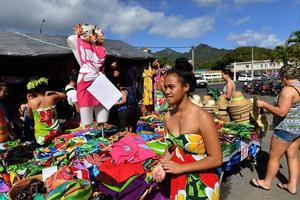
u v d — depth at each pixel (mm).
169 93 2232
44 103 4789
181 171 2207
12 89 8836
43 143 4828
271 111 4480
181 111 2275
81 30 4598
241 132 5316
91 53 4680
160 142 3797
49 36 9719
